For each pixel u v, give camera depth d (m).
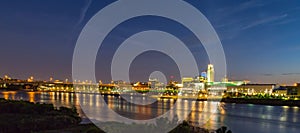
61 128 28.77
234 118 77.56
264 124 68.06
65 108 42.59
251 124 66.44
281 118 83.38
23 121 28.73
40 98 142.88
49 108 39.34
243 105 156.12
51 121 29.69
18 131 26.73
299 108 133.50
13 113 36.16
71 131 26.56
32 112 36.50
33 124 28.14
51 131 26.72
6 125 27.12
